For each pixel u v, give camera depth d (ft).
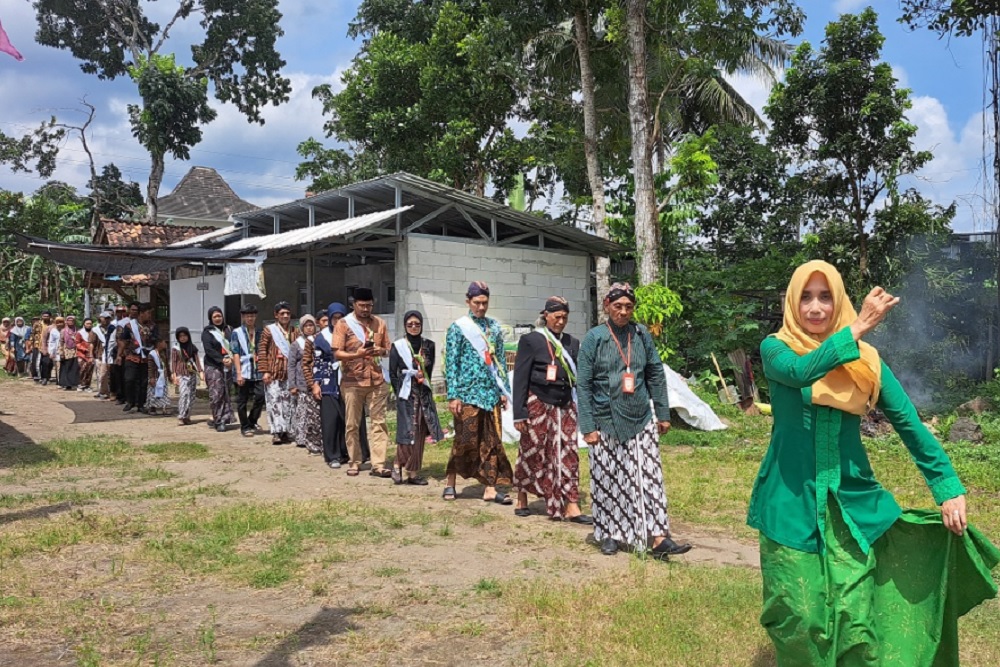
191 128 115.96
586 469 28.68
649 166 53.01
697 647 12.31
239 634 12.98
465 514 21.58
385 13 85.92
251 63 121.80
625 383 17.52
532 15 61.05
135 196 139.95
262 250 50.57
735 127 81.15
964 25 43.73
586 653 12.15
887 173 55.88
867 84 55.42
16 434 37.32
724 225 79.41
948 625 9.09
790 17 54.49
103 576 15.80
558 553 17.85
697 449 33.65
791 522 9.38
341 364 27.84
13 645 12.41
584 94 61.72
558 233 58.34
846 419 9.39
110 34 120.37
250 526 19.51
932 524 9.16
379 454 27.76
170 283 69.15
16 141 115.65
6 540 18.11
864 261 57.16
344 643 12.65
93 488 24.79
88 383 63.41
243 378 38.27
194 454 31.99
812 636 9.05
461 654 12.23
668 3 52.54
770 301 60.59
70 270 110.42
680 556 17.69
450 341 23.25
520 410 21.38
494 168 75.97
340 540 18.53
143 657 11.98
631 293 17.62
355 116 82.12
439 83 72.69
